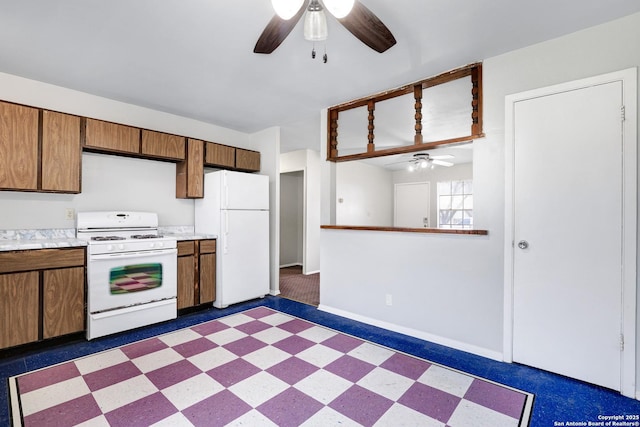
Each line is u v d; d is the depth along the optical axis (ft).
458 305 8.17
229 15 6.04
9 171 8.09
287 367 7.14
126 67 8.23
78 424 5.16
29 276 7.77
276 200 13.79
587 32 6.53
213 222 11.94
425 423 5.27
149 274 9.77
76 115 9.39
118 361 7.39
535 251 7.13
